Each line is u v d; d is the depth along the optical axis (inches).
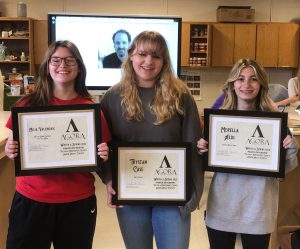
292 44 259.6
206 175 176.4
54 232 63.9
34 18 270.4
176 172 63.5
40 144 60.7
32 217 61.1
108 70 182.2
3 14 270.2
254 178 67.8
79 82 65.6
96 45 180.5
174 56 179.6
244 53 257.9
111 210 140.6
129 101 63.3
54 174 60.9
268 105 69.2
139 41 62.6
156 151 63.1
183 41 254.8
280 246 98.9
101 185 169.9
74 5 271.4
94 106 61.0
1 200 97.7
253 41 257.1
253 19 258.1
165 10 274.5
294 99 132.0
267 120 65.3
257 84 67.9
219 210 69.2
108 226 126.3
